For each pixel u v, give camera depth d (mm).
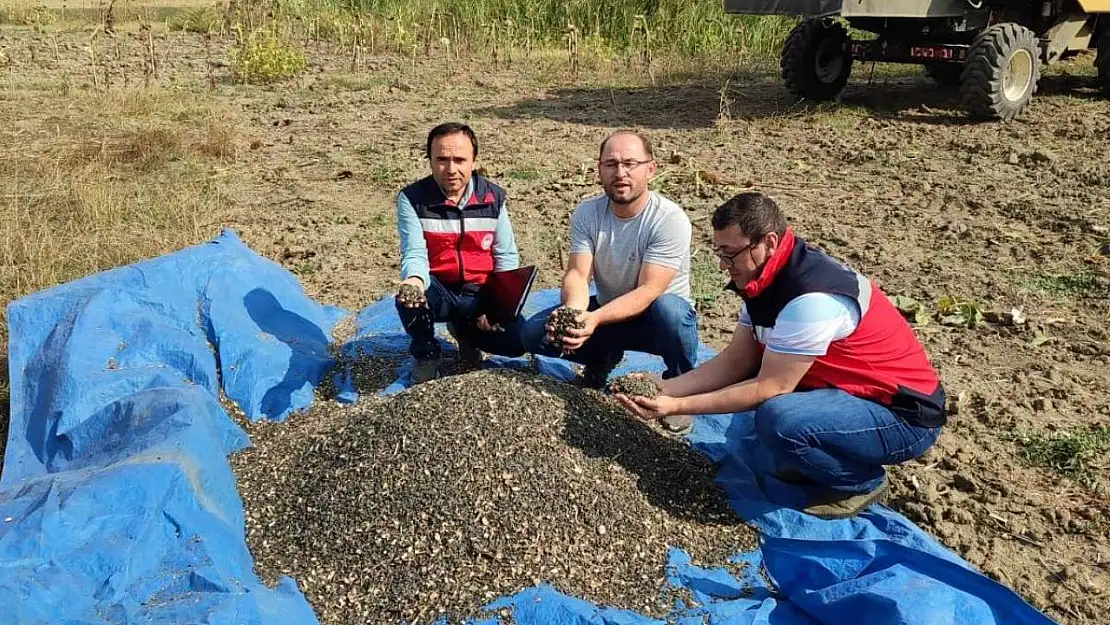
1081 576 3172
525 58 14062
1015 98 9484
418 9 15719
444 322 4348
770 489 3455
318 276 5738
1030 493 3619
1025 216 6750
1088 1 9898
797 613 2855
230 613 2477
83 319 3943
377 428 3334
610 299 4012
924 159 8211
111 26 13969
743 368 3555
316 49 14664
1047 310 5277
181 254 4586
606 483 3279
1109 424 4082
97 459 3301
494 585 2885
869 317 3176
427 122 9992
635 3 15047
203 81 11867
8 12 16703
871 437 3195
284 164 8219
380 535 3008
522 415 3354
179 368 4039
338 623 2807
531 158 8516
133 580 2633
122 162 7887
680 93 11656
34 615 2430
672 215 3775
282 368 4223
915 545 3119
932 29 9883
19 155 7684
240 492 3309
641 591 2945
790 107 10430
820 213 6938
